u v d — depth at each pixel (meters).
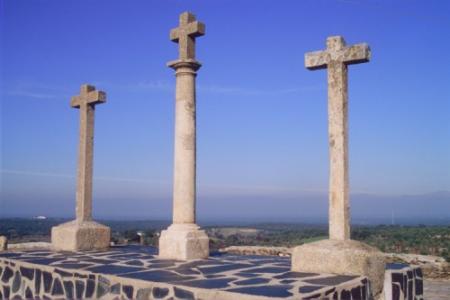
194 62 10.40
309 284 6.64
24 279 9.10
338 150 8.14
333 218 8.09
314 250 7.79
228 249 16.86
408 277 8.35
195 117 10.48
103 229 12.29
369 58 8.20
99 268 8.35
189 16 10.59
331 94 8.32
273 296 5.79
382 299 7.76
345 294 6.66
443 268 14.21
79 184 12.40
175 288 6.55
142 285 6.97
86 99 12.55
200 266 8.73
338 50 8.34
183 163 10.23
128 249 12.12
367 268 7.50
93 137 12.67
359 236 32.41
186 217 10.10
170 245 9.88
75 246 11.60
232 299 5.96
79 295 7.93
